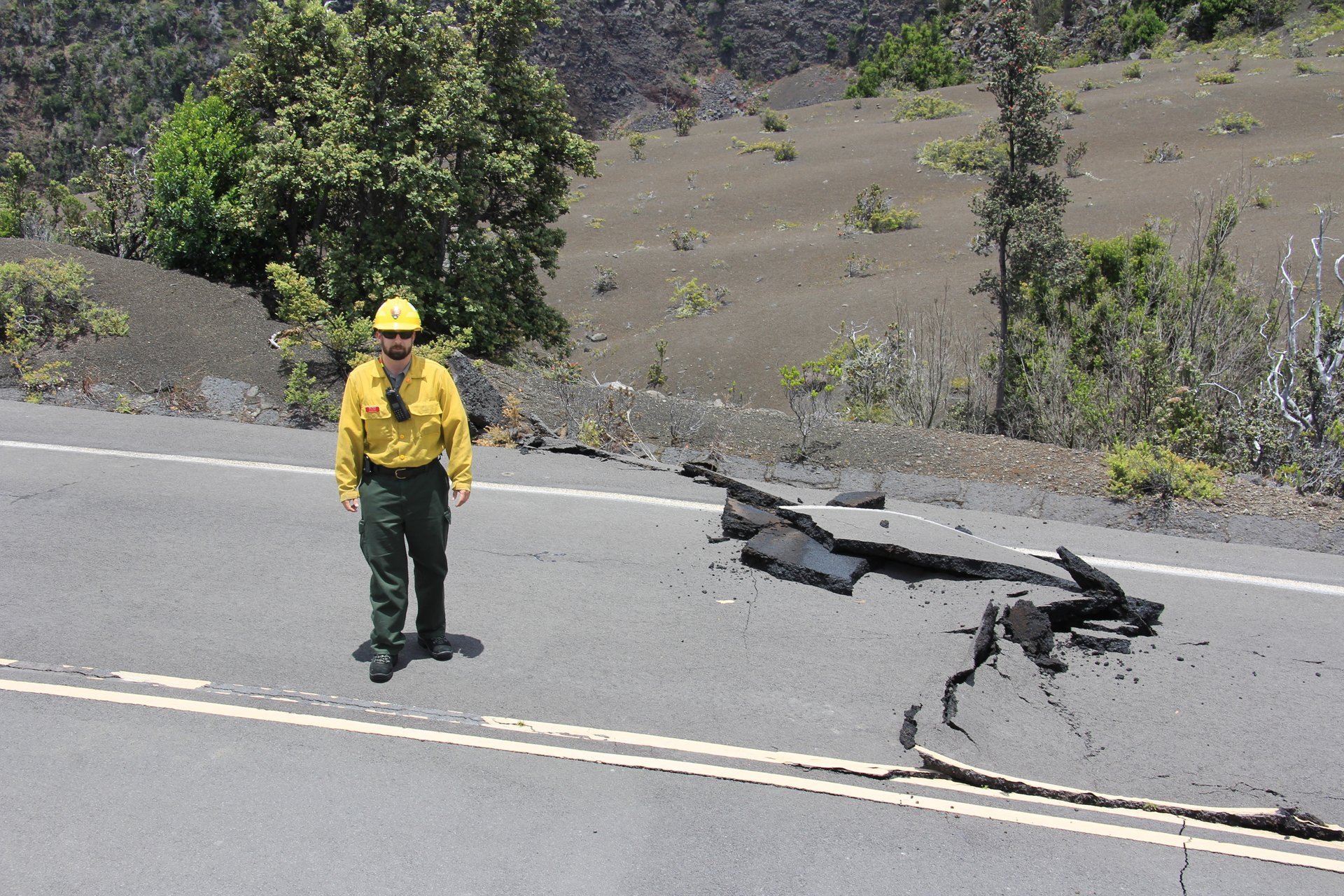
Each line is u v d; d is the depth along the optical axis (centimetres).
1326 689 536
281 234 1453
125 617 559
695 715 484
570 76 11500
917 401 1539
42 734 443
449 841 387
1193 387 1162
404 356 493
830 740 468
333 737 452
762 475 906
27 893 349
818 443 955
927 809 423
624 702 494
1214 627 610
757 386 2669
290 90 1424
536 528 732
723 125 6312
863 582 650
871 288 3306
